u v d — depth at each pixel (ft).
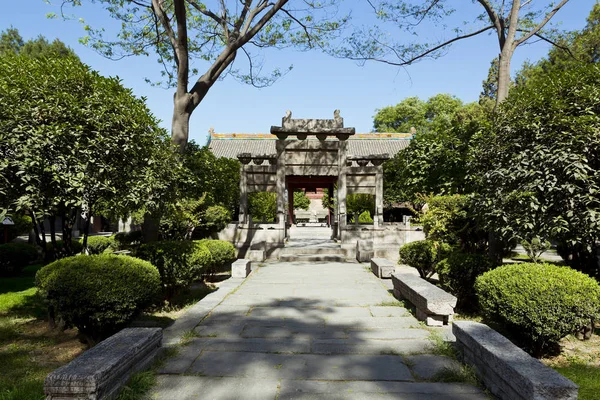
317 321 18.22
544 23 28.86
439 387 11.35
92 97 17.95
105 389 9.89
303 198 115.75
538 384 8.84
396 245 46.39
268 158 50.08
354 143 92.32
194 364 13.02
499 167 18.69
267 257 43.57
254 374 12.23
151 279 16.65
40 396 11.21
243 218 48.65
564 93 18.24
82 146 16.89
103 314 14.94
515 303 14.17
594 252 21.94
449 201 27.58
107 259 16.28
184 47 28.78
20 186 16.02
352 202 78.23
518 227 17.43
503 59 28.45
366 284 27.50
